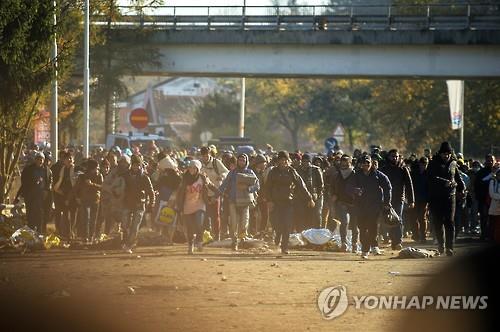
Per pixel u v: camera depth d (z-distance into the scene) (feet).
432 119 560.20
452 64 383.45
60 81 254.27
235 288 113.91
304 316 93.15
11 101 218.38
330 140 358.84
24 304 100.12
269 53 394.93
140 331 84.64
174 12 397.39
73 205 193.77
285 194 166.91
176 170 186.39
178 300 103.40
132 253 163.94
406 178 185.16
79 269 134.72
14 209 192.95
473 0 547.90
